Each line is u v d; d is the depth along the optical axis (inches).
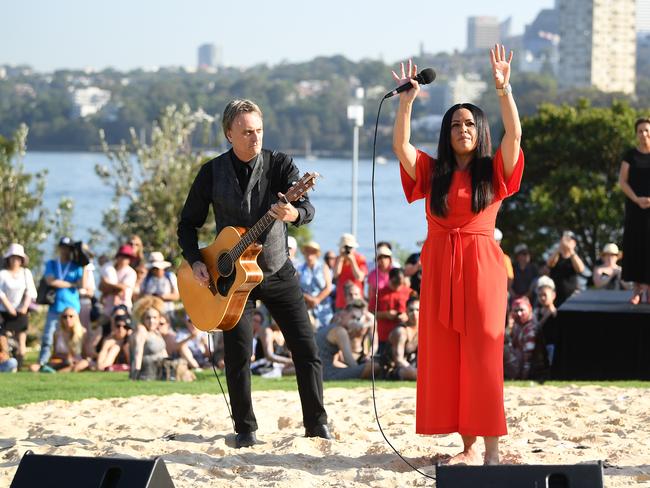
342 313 786.8
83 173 7190.0
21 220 1642.5
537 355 734.5
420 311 381.1
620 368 738.2
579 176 1878.7
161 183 1744.6
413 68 382.9
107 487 279.0
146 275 958.4
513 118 367.6
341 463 391.5
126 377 754.2
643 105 6934.1
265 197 410.9
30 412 530.9
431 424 373.4
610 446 418.9
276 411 519.5
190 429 470.3
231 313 406.0
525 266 959.0
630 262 713.0
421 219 4109.3
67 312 850.1
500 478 278.4
